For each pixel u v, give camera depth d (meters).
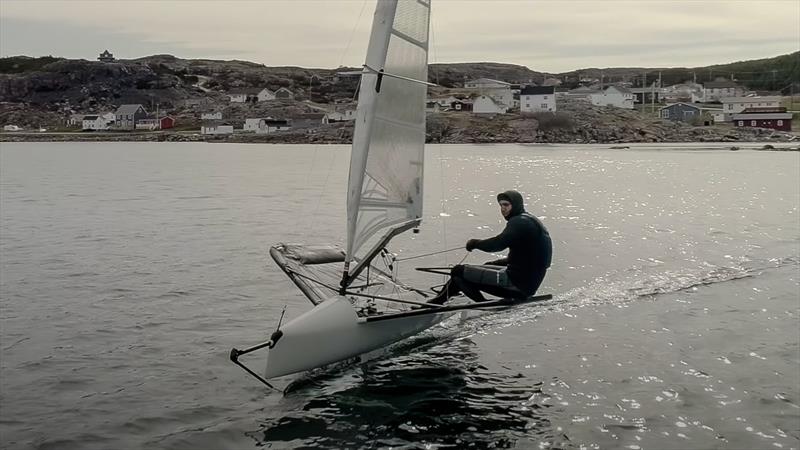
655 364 11.41
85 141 153.75
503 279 11.98
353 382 10.69
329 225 28.30
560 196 40.06
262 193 42.34
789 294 15.79
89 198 38.50
